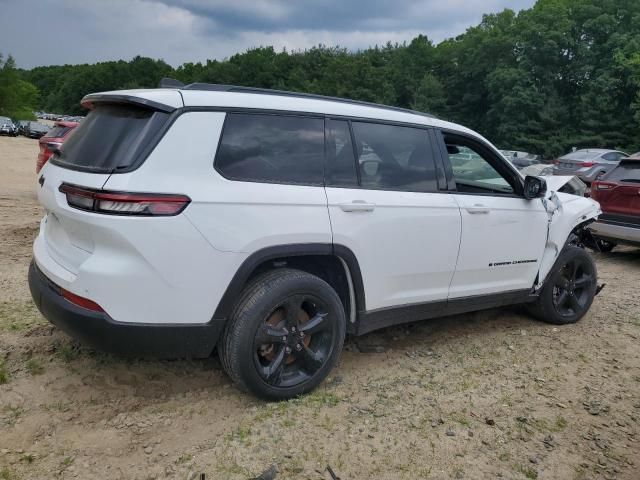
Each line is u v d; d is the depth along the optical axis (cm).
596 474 291
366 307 374
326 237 342
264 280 329
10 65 8306
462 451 303
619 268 778
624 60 4178
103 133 317
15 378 348
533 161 2491
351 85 7012
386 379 385
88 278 289
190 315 305
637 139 4169
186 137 304
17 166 2023
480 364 420
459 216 414
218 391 353
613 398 373
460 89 6300
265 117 338
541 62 4869
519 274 472
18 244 714
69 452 284
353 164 369
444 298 422
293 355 347
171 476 270
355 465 286
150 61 12662
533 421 338
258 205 318
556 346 463
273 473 273
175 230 293
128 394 343
